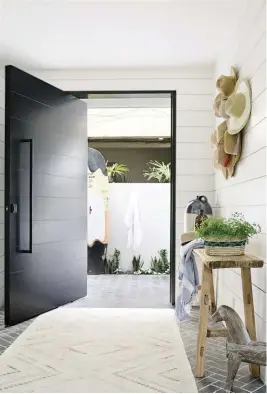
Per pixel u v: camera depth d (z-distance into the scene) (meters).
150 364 2.71
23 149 3.66
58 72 4.47
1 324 3.62
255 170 2.74
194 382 2.43
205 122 4.39
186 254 3.23
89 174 6.47
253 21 2.84
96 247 6.48
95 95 4.52
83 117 4.64
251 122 2.85
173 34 3.55
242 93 2.99
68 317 3.81
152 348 3.01
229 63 3.61
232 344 2.33
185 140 4.39
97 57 4.08
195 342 3.16
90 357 2.83
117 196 6.66
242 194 3.09
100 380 2.46
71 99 4.40
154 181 7.24
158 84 4.43
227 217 3.63
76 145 4.50
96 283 5.62
